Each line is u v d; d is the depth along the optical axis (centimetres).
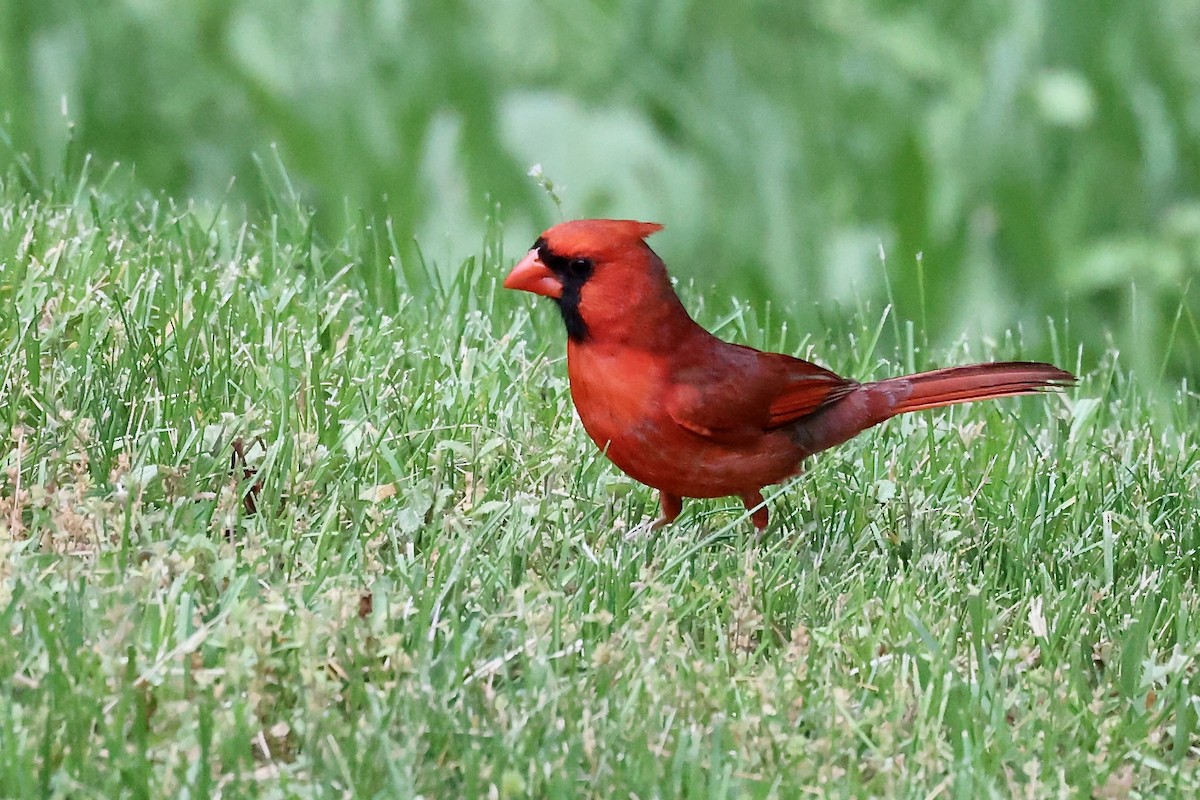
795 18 1794
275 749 622
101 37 1653
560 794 603
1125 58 1711
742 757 637
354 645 650
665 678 670
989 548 846
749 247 1594
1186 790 663
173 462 782
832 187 1658
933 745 653
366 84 1609
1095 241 1677
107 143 1616
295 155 1584
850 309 1542
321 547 724
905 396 861
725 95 1725
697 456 802
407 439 831
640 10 1747
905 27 1780
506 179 1516
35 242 970
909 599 760
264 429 818
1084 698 708
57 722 605
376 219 1488
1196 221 1611
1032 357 1424
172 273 952
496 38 1695
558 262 785
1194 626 778
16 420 791
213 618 668
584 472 866
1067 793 638
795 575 785
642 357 786
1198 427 1033
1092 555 846
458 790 614
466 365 927
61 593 664
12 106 1560
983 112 1666
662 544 803
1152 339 1530
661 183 1564
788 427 828
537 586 696
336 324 956
